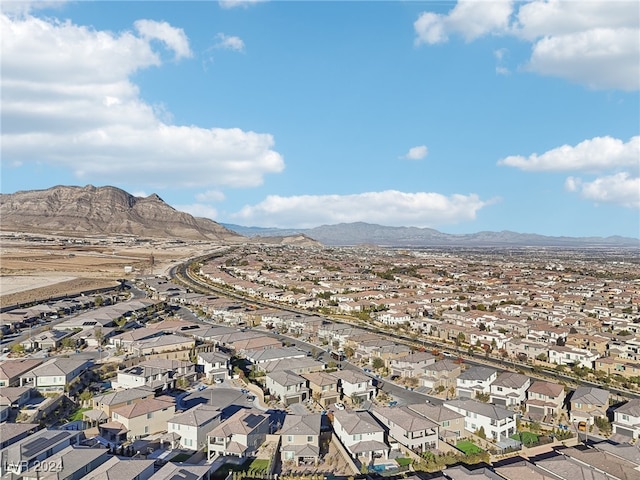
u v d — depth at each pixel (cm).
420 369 10950
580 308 19700
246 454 7131
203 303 19612
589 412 8606
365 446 7206
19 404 8912
